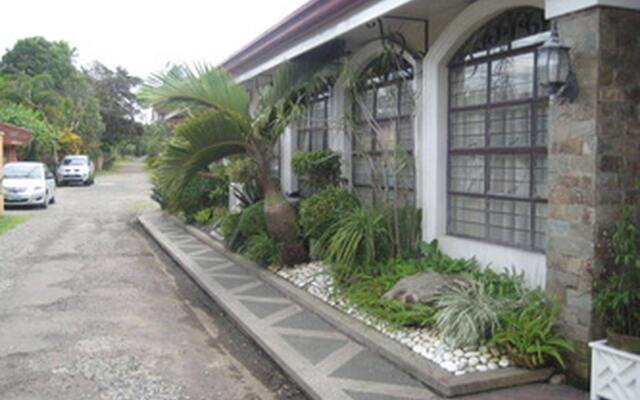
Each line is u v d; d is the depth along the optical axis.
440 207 7.00
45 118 35.28
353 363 5.12
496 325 4.88
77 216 18.02
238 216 10.84
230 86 8.40
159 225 14.94
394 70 7.98
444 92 6.94
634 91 4.49
